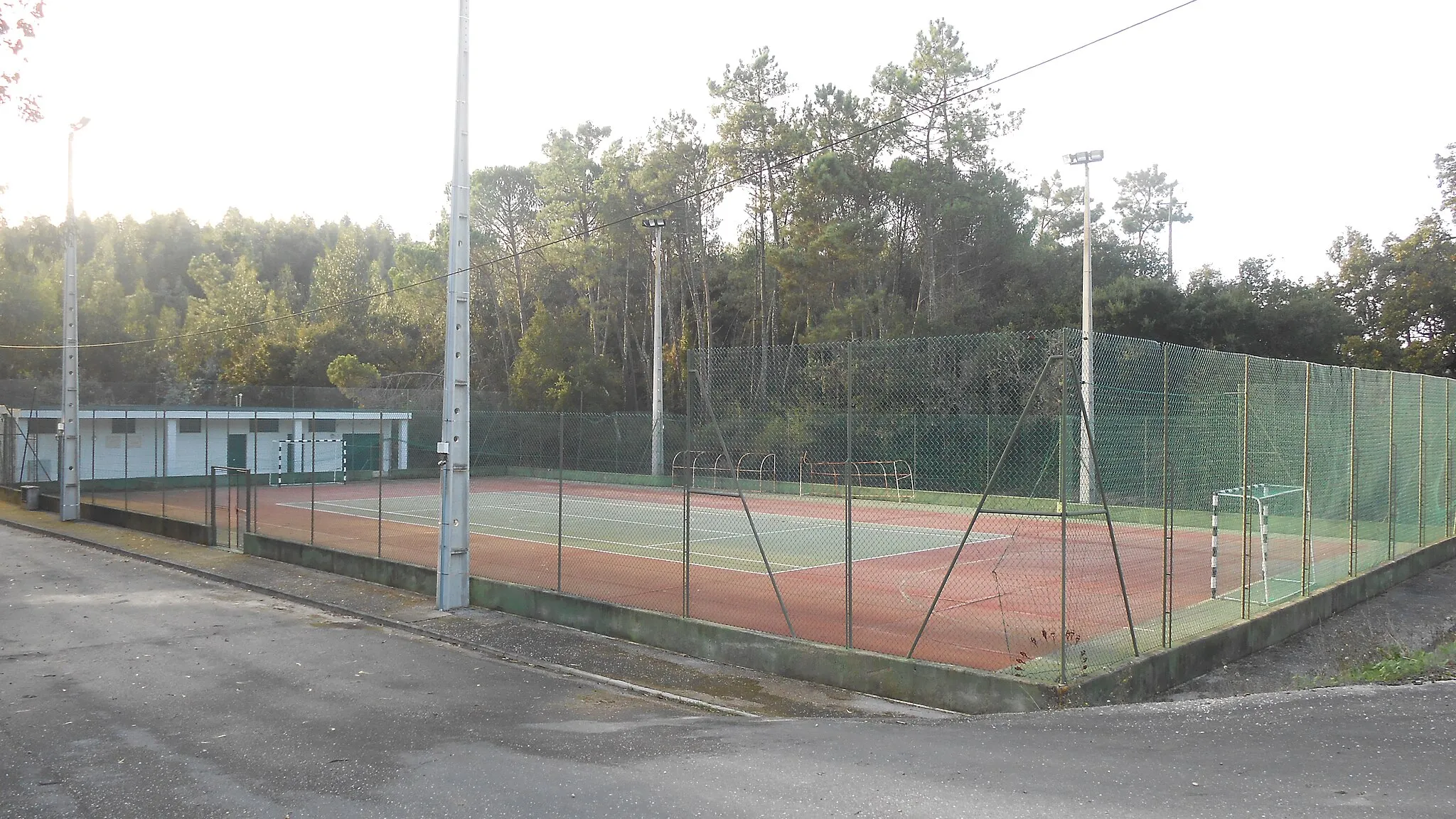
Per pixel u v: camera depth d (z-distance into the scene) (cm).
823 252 4088
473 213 6284
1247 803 532
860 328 3962
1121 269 5025
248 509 1953
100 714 834
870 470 2975
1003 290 4656
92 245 8981
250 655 1084
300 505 3100
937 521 2517
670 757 685
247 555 1917
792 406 2698
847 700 898
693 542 2159
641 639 1140
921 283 4416
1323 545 1914
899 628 1183
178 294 8356
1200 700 809
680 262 5309
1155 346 1209
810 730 756
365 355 5950
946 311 4147
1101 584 1524
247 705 869
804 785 611
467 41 1333
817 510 2822
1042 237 5956
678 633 1095
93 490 2755
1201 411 1387
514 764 679
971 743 691
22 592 1515
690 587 1508
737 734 752
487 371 6034
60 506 2642
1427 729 661
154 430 3731
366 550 2009
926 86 4334
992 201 4322
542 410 4638
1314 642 1168
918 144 4444
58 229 2192
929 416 2723
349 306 6284
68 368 2545
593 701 891
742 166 4547
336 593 1489
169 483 3738
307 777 659
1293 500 1781
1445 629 1258
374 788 632
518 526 2519
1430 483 1964
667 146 4925
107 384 5750
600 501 3162
